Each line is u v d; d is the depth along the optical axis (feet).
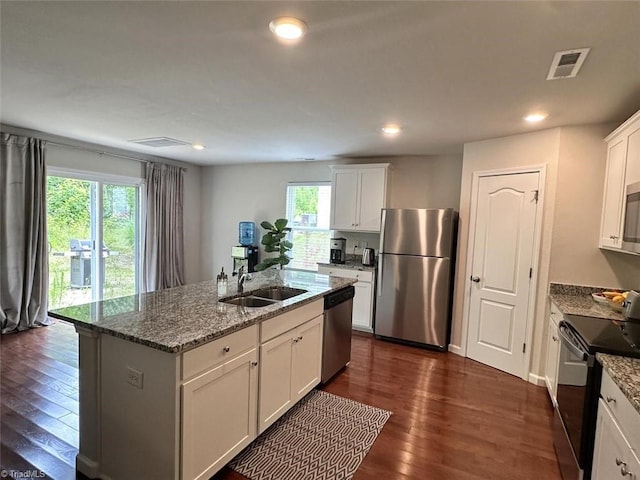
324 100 9.01
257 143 14.44
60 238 15.37
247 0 4.94
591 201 10.11
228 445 6.57
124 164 17.40
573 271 10.38
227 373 6.45
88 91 8.86
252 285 10.53
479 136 11.90
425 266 13.65
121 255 17.83
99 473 6.51
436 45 6.02
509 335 11.60
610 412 5.15
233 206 21.11
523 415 9.09
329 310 10.32
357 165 16.34
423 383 10.80
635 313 7.62
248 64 7.06
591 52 6.02
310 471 6.89
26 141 13.41
